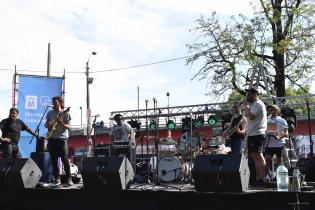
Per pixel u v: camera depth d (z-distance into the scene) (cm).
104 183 715
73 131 4431
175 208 670
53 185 819
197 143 1163
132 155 1024
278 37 1986
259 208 612
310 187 643
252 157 766
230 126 847
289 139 1034
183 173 1073
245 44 1989
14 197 806
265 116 756
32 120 1301
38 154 902
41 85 1324
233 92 2077
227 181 616
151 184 902
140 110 1423
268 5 1983
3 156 874
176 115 1468
